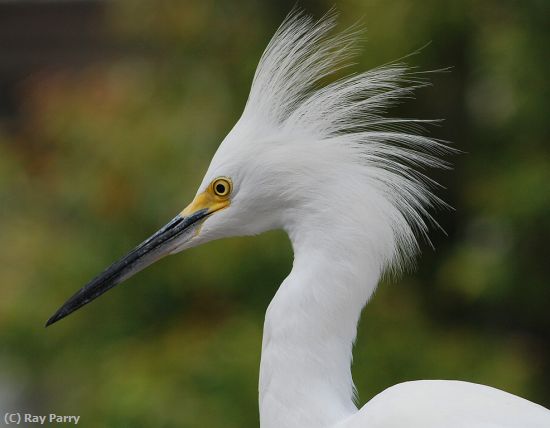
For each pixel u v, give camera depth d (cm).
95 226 998
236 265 955
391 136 493
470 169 1074
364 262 478
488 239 1048
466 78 1083
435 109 1095
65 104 1050
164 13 1069
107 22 1205
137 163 994
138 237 984
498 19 1015
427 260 1095
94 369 995
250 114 505
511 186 972
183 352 930
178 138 1002
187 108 1040
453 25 1029
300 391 473
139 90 1062
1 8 1320
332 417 469
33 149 1084
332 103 498
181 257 973
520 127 1009
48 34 1323
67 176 1018
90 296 534
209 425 873
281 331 479
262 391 483
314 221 485
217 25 1066
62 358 1004
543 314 1060
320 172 485
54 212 1033
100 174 1002
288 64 503
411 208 490
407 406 448
